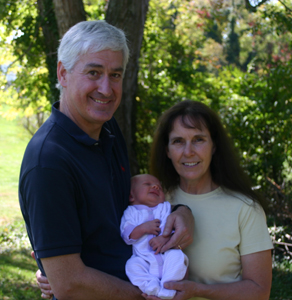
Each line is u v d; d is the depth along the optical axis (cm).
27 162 172
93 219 183
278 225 602
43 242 162
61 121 186
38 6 695
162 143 242
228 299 189
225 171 223
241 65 1905
